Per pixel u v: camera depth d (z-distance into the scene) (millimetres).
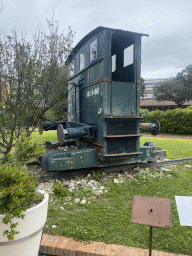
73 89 7512
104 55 5172
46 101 5582
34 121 5617
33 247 2457
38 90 5324
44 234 3248
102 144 5309
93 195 4703
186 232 3354
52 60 5453
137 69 5609
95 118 5684
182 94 34188
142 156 6250
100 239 3139
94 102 5730
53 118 6770
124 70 6387
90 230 3342
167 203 2379
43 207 2514
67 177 5547
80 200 4465
